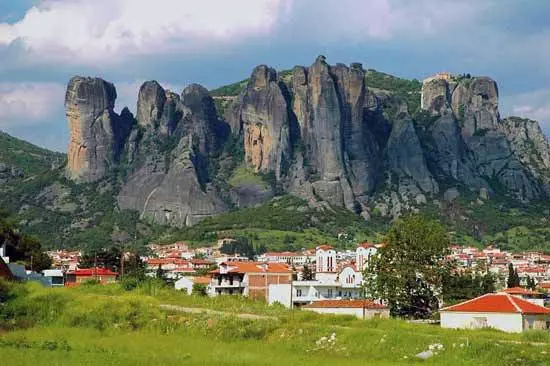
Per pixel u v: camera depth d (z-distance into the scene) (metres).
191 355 80.62
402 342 87.56
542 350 82.62
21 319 106.06
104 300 110.12
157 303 112.69
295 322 99.50
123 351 82.94
